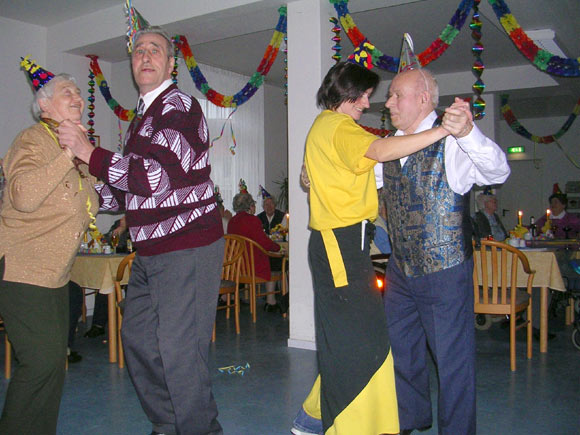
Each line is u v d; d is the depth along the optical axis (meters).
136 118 1.97
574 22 4.94
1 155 5.18
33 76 2.32
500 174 1.81
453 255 1.93
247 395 2.90
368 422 1.79
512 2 4.35
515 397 2.84
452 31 3.70
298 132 3.95
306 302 3.94
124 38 5.01
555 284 3.60
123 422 2.55
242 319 5.08
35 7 4.95
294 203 3.96
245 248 4.79
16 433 1.82
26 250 1.83
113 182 1.75
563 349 3.88
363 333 1.80
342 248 1.81
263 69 4.54
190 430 1.93
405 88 1.98
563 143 10.53
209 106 7.23
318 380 2.10
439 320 1.96
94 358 3.72
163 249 1.90
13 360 3.63
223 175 7.47
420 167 1.95
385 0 4.03
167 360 1.90
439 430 2.01
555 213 6.07
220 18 4.45
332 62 4.03
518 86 7.19
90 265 3.58
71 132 1.75
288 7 3.99
